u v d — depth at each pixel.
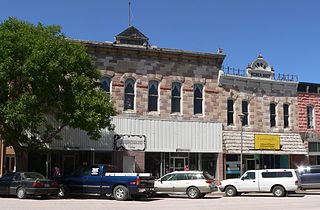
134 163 31.97
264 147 35.88
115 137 31.67
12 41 23.95
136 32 33.34
